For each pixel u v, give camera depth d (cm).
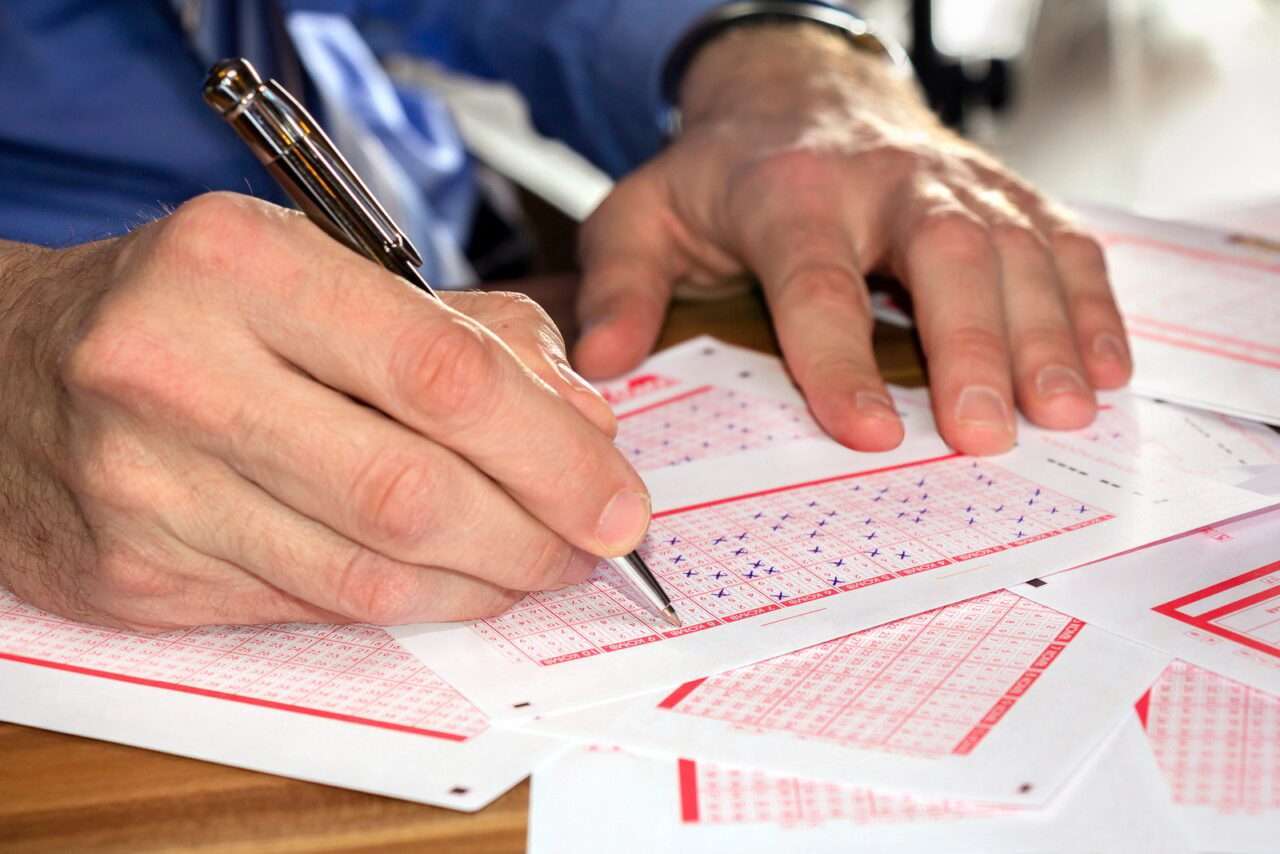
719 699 42
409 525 43
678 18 103
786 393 68
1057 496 55
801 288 67
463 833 37
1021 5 205
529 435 43
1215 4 189
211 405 43
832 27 99
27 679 45
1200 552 50
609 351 72
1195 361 67
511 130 213
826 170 74
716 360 74
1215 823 36
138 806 39
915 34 152
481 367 42
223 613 47
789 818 37
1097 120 182
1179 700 41
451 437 43
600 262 79
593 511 44
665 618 47
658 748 40
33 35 102
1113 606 47
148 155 106
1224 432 60
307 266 42
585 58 112
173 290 43
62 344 47
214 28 101
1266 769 38
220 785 40
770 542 52
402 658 46
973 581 48
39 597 50
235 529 45
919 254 66
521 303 49
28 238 103
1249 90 180
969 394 60
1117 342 66
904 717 41
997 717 40
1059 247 69
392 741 41
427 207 132
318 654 46
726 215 76
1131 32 186
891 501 55
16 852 37
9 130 103
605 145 116
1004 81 156
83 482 45
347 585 45
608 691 43
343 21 131
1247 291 76
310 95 107
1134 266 81
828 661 44
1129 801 37
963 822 36
